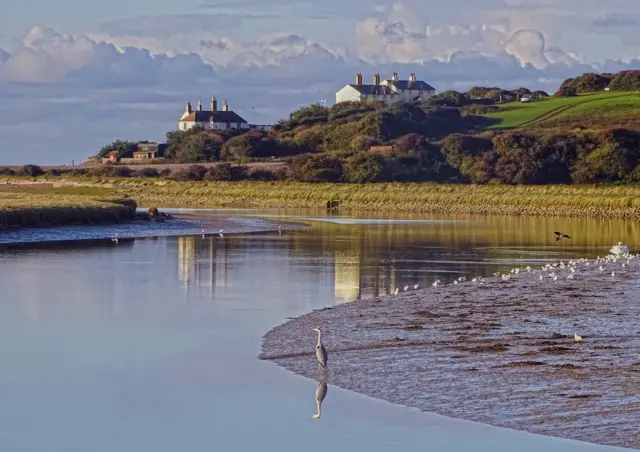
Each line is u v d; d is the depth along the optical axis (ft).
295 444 90.02
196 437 93.50
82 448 90.68
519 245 319.68
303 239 343.46
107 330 147.43
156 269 234.38
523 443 87.71
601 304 167.32
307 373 116.57
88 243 316.19
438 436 90.43
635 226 439.22
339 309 166.09
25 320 156.56
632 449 85.15
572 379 108.17
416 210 609.83
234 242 327.26
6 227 348.38
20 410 102.63
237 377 115.44
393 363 119.65
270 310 167.32
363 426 94.84
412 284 205.05
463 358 121.08
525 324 146.20
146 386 111.96
